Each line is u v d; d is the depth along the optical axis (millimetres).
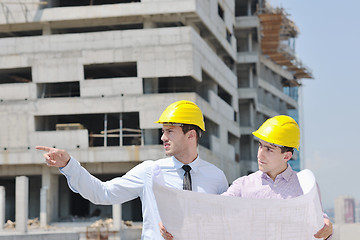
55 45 41312
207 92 47000
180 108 3330
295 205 2758
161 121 3328
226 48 51938
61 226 38656
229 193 3350
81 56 40875
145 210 3346
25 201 28156
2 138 40406
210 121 45281
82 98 40125
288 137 3146
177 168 3387
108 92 40031
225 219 2732
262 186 3283
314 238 3004
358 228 12266
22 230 27859
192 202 2709
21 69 43406
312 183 3004
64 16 42344
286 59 68125
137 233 35781
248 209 2725
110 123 50219
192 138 3359
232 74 53062
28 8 42844
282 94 72875
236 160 54219
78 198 51250
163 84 48969
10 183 49531
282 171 3271
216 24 48375
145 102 39531
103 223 33719
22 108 40562
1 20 43156
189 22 44062
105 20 42719
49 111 40219
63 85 46094
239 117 60188
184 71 40188
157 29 40688
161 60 40344
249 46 60250
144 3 41938
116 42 40844
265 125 3223
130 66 43938
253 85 61938
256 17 58812
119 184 3350
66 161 3178
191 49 40312
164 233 2809
